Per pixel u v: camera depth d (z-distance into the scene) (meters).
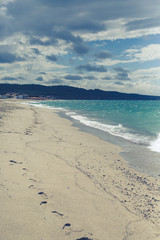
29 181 7.56
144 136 20.31
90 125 27.70
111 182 8.90
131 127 26.53
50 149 12.86
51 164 10.03
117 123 30.83
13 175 7.84
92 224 5.61
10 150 11.19
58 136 17.72
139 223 6.04
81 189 7.70
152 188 8.69
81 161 11.34
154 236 5.50
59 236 4.85
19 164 9.20
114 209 6.63
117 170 10.67
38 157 10.79
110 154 13.77
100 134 20.97
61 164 10.27
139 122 32.50
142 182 9.30
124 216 6.31
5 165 8.76
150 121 34.12
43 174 8.56
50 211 5.84
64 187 7.62
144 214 6.58
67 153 12.54
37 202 6.18
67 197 6.89
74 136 18.67
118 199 7.38
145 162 12.34
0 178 7.37
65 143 15.27
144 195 7.96
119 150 14.98
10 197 6.19
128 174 10.23
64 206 6.27
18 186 7.00
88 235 5.11
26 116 31.56
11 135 15.11
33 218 5.36
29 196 6.45
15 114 32.53
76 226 5.38
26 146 12.64
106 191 7.90
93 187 8.07
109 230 5.48
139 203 7.27
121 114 50.81
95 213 6.20
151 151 14.80
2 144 12.22
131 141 17.98
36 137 15.87
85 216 5.94
